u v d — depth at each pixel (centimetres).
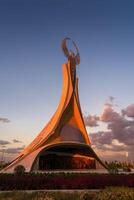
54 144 4447
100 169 4584
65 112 4872
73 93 5103
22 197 1567
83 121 4988
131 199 1277
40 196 1483
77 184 2281
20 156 4888
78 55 5531
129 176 2772
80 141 4741
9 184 2198
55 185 2262
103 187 2333
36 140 4950
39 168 4316
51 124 4906
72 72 5300
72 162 4741
